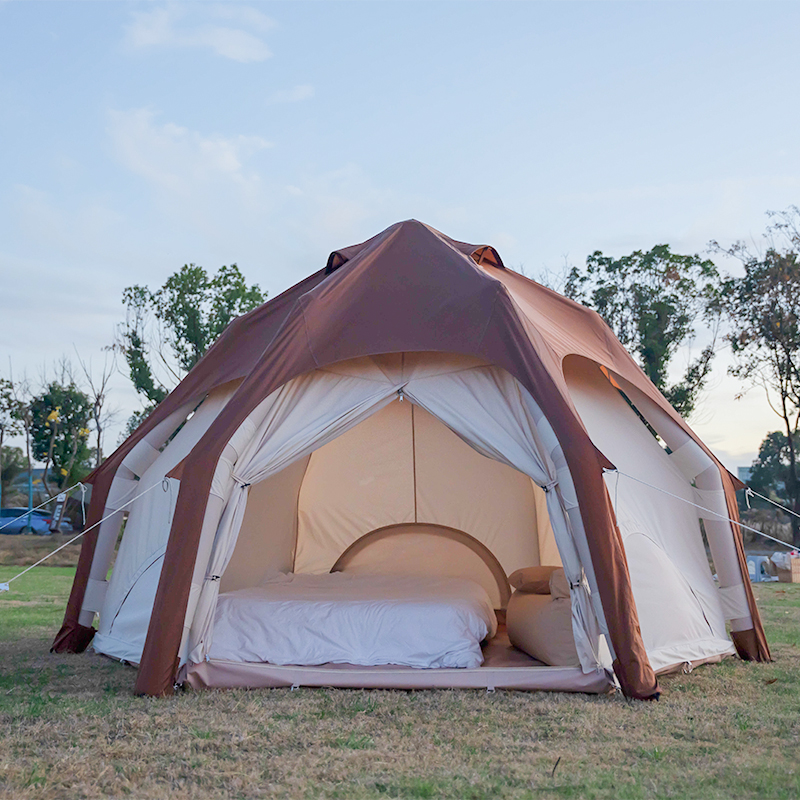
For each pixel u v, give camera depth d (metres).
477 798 2.72
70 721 3.68
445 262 5.23
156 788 2.80
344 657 4.68
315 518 8.09
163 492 5.68
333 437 4.81
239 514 4.63
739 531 5.84
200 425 5.78
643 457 5.51
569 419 4.42
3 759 3.11
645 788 2.80
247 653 4.71
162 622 4.33
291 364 4.81
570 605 4.88
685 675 4.83
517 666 4.80
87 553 6.13
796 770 2.97
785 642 6.38
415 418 7.89
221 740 3.39
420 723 3.69
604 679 4.31
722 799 2.69
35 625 7.30
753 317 21.00
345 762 3.11
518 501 7.84
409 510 8.09
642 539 5.00
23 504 29.55
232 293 25.16
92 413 28.95
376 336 4.87
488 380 4.81
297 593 5.54
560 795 2.74
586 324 6.23
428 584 6.32
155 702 4.08
